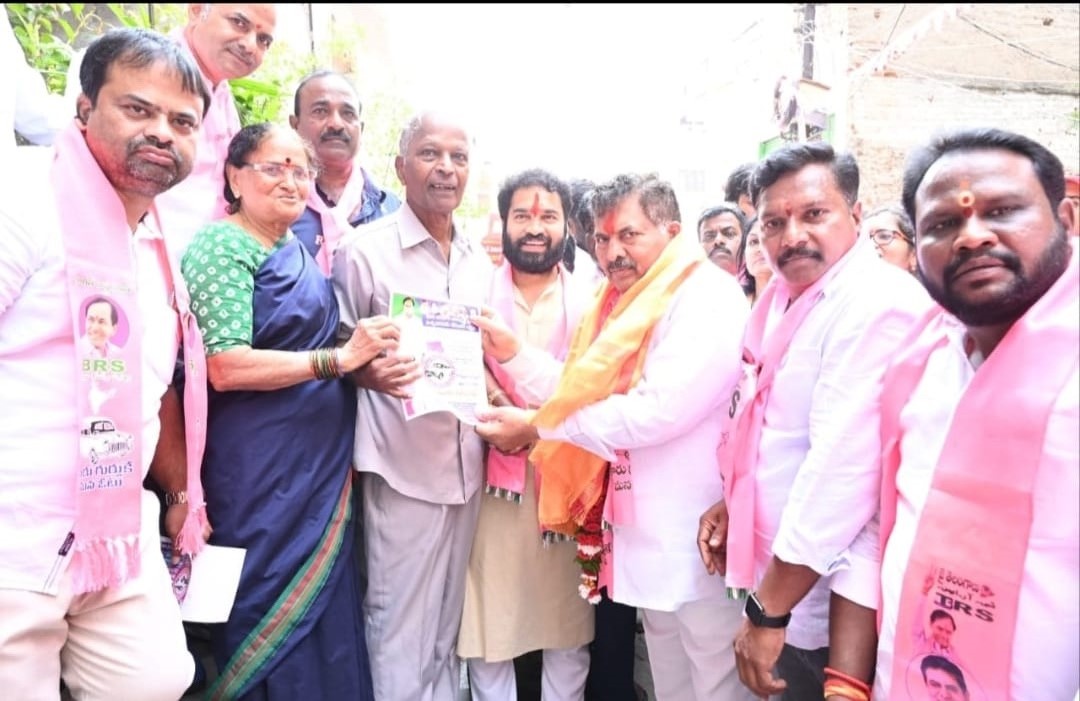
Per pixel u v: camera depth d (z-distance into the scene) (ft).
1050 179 4.25
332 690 7.16
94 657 6.00
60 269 5.48
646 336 6.95
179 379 6.95
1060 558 3.97
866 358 5.29
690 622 6.91
